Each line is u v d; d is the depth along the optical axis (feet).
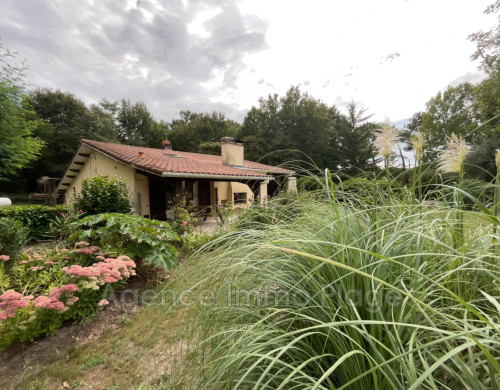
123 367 6.45
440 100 69.15
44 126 64.95
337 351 3.18
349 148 63.05
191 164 32.60
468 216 4.63
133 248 12.17
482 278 4.02
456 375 2.50
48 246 17.60
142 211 29.12
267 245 3.49
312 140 75.92
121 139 102.63
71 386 6.03
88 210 20.43
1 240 11.41
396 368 2.81
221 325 4.05
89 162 35.70
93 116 84.12
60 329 8.23
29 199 69.36
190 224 17.69
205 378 3.11
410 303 3.16
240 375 3.18
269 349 3.39
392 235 3.98
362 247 3.94
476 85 37.17
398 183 5.90
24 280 10.32
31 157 34.17
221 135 100.53
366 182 6.21
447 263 3.91
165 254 11.86
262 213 6.63
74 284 8.25
